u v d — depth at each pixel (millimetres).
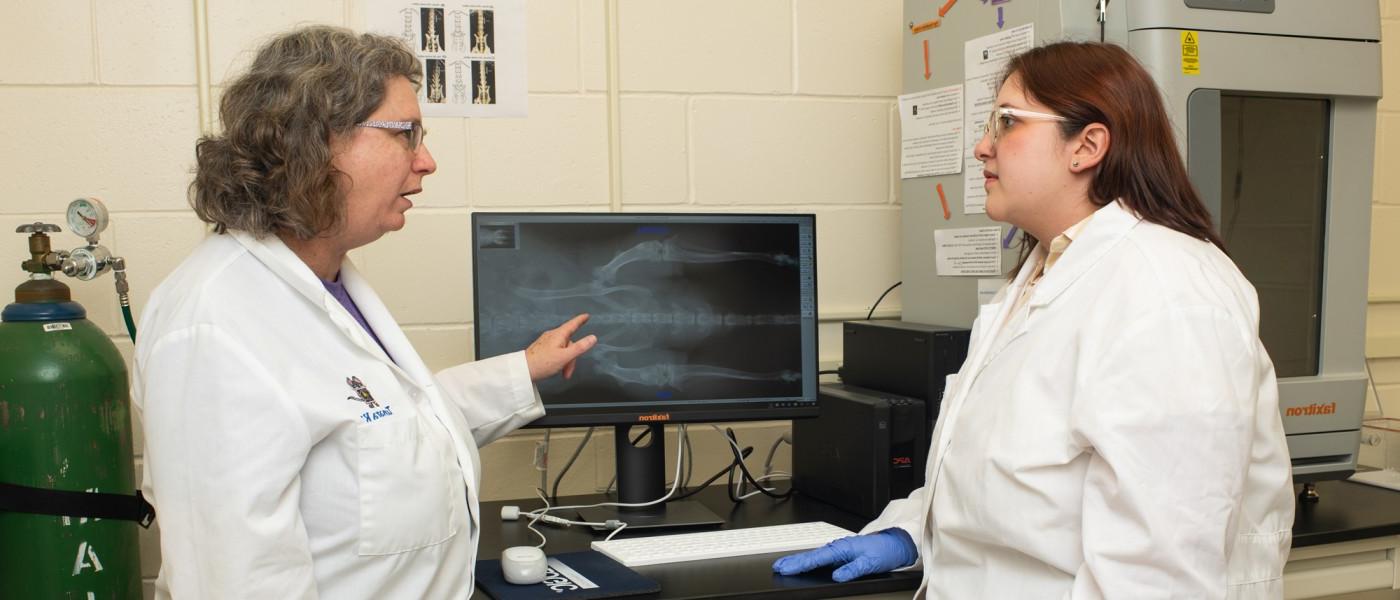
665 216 1804
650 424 1797
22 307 1722
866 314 2410
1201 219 1351
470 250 2170
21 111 1979
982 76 2012
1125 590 1146
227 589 1069
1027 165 1367
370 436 1185
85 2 1996
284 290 1194
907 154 2258
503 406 1674
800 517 1866
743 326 1825
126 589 1783
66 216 1929
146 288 2049
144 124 2033
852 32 2381
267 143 1153
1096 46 1384
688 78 2279
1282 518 1329
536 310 1766
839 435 1909
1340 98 1850
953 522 1366
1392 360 2709
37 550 1677
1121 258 1266
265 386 1100
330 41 1217
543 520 1828
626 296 1793
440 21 2133
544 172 2205
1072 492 1230
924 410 1839
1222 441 1148
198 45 2021
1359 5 1828
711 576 1517
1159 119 1343
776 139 2342
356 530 1176
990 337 1453
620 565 1556
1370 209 1894
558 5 2195
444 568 1276
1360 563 1812
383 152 1223
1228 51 1735
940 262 2166
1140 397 1160
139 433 2070
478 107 2160
